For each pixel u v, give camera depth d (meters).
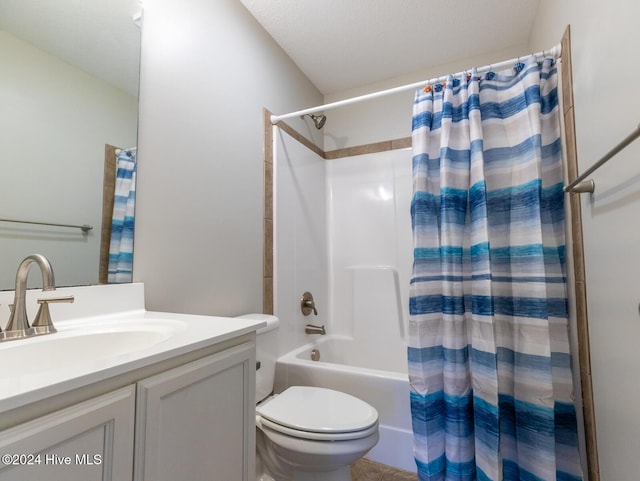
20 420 0.44
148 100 1.17
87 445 0.51
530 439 1.18
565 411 1.23
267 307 1.76
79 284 0.94
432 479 1.21
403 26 1.87
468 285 1.33
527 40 1.99
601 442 1.01
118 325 0.90
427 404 1.27
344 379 1.61
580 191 1.01
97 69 1.03
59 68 0.94
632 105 0.73
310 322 2.19
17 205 0.83
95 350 0.80
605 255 0.91
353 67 2.27
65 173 0.93
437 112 1.44
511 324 1.28
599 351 0.99
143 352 0.61
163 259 1.19
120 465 0.55
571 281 1.24
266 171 1.83
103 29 1.05
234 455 0.81
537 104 1.27
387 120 2.41
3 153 0.81
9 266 0.81
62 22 0.96
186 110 1.33
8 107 0.83
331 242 2.51
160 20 1.24
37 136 0.88
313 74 2.35
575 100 1.15
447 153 1.36
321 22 1.83
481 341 1.24
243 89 1.68
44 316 0.79
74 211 0.95
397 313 2.25
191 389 0.70
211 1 1.50
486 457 1.17
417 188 1.39
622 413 0.84
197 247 1.35
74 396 0.50
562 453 1.21
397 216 2.32
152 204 1.17
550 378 1.16
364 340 2.31
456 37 1.97
